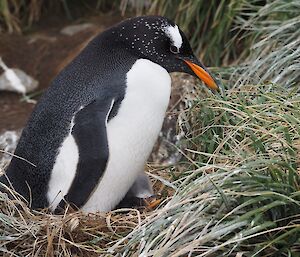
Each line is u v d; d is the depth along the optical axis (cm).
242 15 1043
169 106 927
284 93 827
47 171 702
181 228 621
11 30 1227
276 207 636
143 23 725
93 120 678
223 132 776
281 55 898
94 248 677
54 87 727
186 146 847
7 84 1132
